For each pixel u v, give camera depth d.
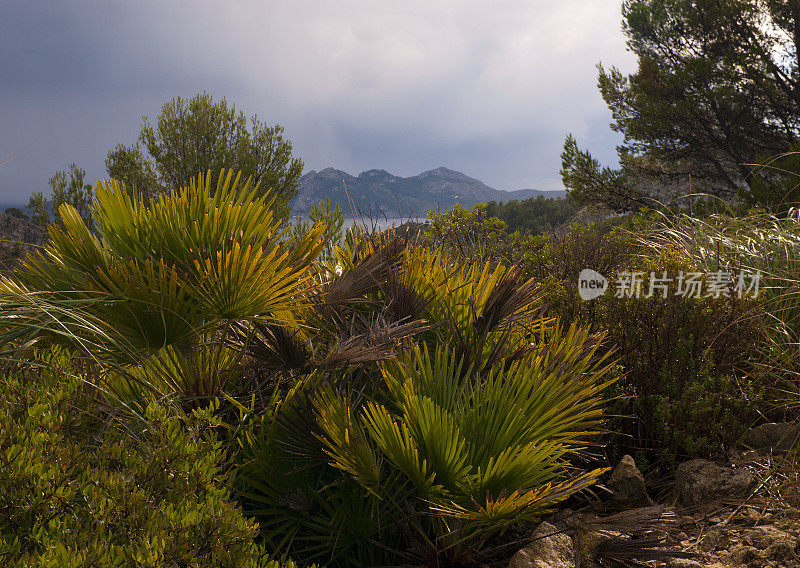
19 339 2.30
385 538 2.51
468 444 2.38
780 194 10.20
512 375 2.63
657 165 15.19
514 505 2.11
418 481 2.31
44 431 1.73
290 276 2.69
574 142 15.54
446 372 2.61
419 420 2.29
